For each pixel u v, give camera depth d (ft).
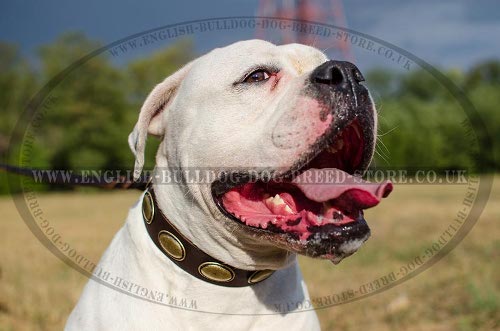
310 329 9.96
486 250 27.04
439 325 17.22
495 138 82.02
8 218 52.70
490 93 92.68
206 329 9.36
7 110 93.30
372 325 17.52
